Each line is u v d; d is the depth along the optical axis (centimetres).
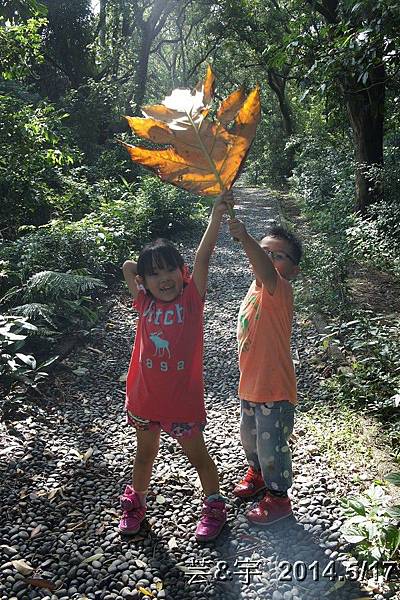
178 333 268
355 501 277
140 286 278
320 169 1569
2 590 259
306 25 970
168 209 1146
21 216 898
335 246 902
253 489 319
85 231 739
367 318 554
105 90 1789
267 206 1723
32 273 646
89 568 271
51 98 1927
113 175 1489
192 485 334
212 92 232
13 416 411
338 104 1058
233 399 454
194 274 273
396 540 261
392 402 403
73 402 440
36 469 351
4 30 829
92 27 2061
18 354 448
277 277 275
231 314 671
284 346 283
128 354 540
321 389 461
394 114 1186
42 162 915
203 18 2539
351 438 376
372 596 252
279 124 2756
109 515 309
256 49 2255
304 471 344
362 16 648
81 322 584
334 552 278
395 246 874
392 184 1041
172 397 270
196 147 232
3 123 851
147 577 266
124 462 361
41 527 299
